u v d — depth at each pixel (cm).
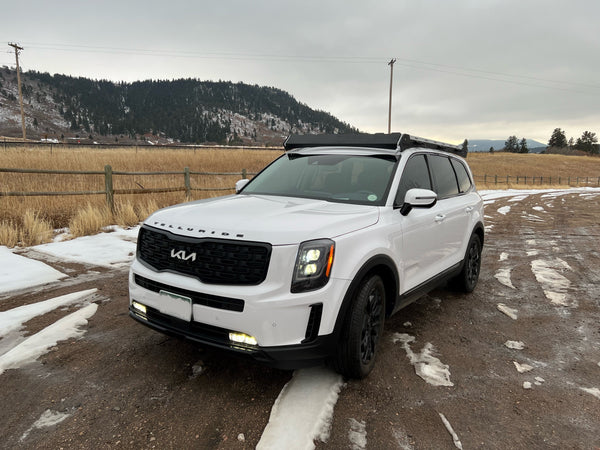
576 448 212
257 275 229
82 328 346
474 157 9281
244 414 232
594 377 290
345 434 216
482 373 291
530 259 683
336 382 271
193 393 253
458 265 435
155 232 272
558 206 1817
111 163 1953
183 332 249
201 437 211
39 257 572
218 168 2386
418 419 233
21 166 1609
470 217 459
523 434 222
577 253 736
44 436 208
